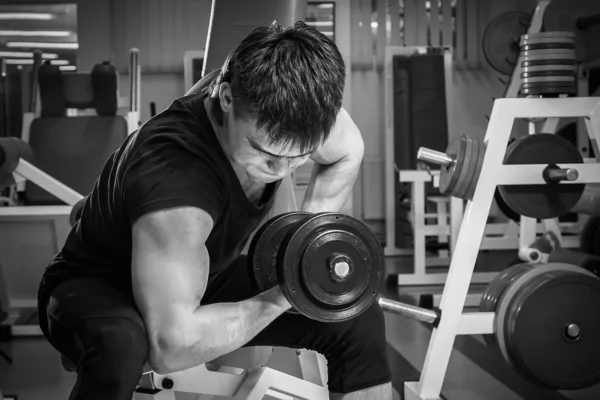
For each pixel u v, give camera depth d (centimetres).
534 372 215
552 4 387
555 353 215
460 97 682
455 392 244
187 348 99
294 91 93
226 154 106
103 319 104
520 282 219
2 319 337
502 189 229
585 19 377
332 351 131
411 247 576
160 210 97
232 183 108
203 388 166
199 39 680
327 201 142
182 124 107
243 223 115
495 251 580
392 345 307
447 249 552
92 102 385
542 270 221
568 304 214
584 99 226
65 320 108
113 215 111
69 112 511
